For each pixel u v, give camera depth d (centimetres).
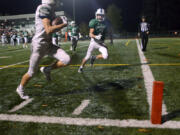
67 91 368
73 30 1133
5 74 539
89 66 619
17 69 613
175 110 268
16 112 278
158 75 466
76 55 928
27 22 3562
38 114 269
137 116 253
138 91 354
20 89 328
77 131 222
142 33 981
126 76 466
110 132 217
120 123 236
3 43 2575
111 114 262
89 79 451
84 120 247
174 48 1148
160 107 226
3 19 3616
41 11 289
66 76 489
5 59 884
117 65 618
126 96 331
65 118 254
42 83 429
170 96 322
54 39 1163
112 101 310
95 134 214
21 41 2884
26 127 235
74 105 298
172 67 557
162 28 4409
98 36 459
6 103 315
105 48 487
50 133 220
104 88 379
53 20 299
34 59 311
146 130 217
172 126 225
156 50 1048
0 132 225
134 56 818
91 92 357
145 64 614
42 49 309
